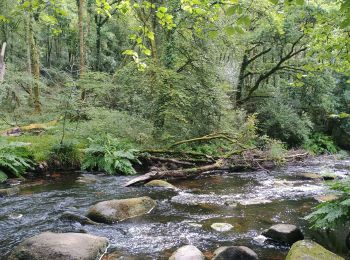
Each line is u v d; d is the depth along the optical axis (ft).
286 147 62.90
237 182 33.83
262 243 17.48
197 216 21.99
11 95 51.75
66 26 89.76
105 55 90.17
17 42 63.41
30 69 57.82
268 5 48.34
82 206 23.61
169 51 46.73
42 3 24.39
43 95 54.80
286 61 67.87
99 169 36.09
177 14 43.62
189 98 44.91
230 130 49.14
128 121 42.70
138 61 19.20
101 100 47.32
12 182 29.53
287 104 70.54
